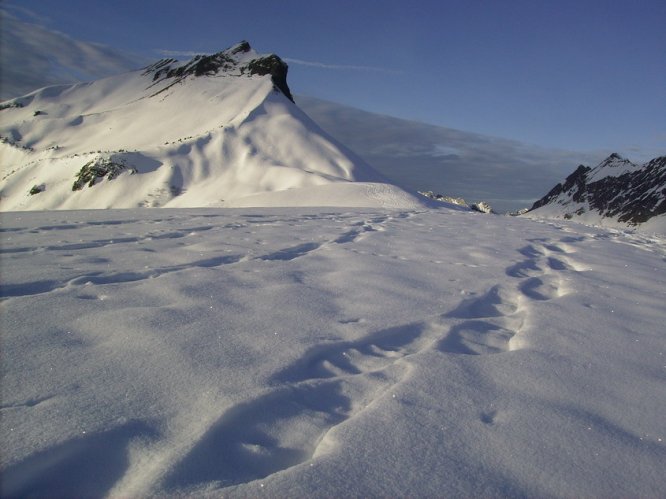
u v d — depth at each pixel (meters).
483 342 3.61
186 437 1.97
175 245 7.00
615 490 1.88
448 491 1.79
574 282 5.86
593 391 2.76
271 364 2.79
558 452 2.11
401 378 2.79
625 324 4.14
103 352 2.83
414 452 2.01
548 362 3.17
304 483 1.75
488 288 5.24
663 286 5.89
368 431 2.14
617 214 172.75
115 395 2.30
